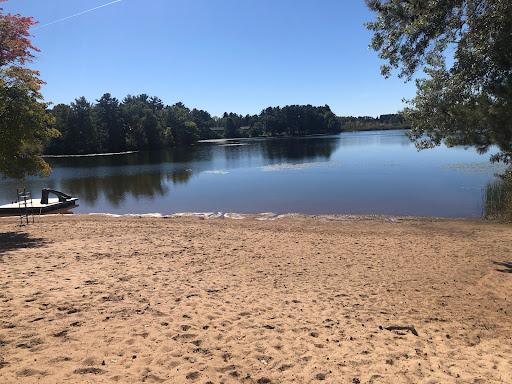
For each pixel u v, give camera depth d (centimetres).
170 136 10925
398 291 894
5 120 1409
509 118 855
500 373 512
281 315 701
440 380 479
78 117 9406
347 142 9506
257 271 1022
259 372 484
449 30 827
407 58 870
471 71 812
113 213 2334
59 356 481
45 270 903
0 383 409
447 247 1356
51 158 8031
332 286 916
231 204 2553
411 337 635
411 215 2070
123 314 640
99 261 1027
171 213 2267
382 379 476
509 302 844
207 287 844
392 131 16688
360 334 631
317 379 472
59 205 2478
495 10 731
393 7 849
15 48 1409
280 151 7488
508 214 1864
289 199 2633
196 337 572
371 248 1335
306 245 1366
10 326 562
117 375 448
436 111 994
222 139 15375
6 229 1609
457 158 4853
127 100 12756
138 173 4616
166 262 1058
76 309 646
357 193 2738
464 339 652
